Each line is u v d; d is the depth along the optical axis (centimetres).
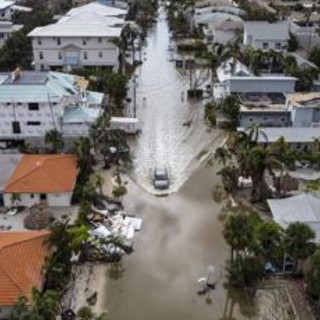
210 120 9600
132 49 14075
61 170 7162
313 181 7281
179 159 8362
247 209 6900
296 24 15800
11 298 4766
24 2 18075
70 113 8394
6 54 12244
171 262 5944
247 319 5106
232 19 15350
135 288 5528
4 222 6531
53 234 5516
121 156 8238
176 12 18325
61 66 12100
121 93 10344
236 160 7931
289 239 5309
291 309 5178
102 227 6344
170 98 11062
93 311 5166
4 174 7156
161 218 6775
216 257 6019
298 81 10412
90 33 11975
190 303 5328
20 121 8225
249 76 10406
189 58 13775
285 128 8425
